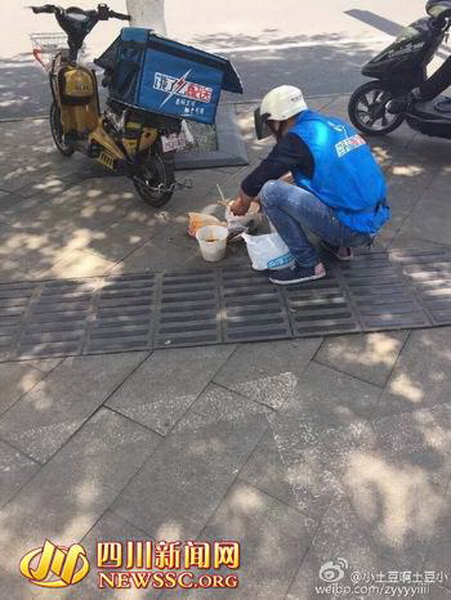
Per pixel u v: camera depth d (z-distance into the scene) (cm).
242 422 280
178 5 1105
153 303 359
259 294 361
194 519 242
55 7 467
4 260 409
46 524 243
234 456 265
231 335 331
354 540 230
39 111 676
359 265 381
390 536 231
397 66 512
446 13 480
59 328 345
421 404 284
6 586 224
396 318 336
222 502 247
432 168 499
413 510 239
